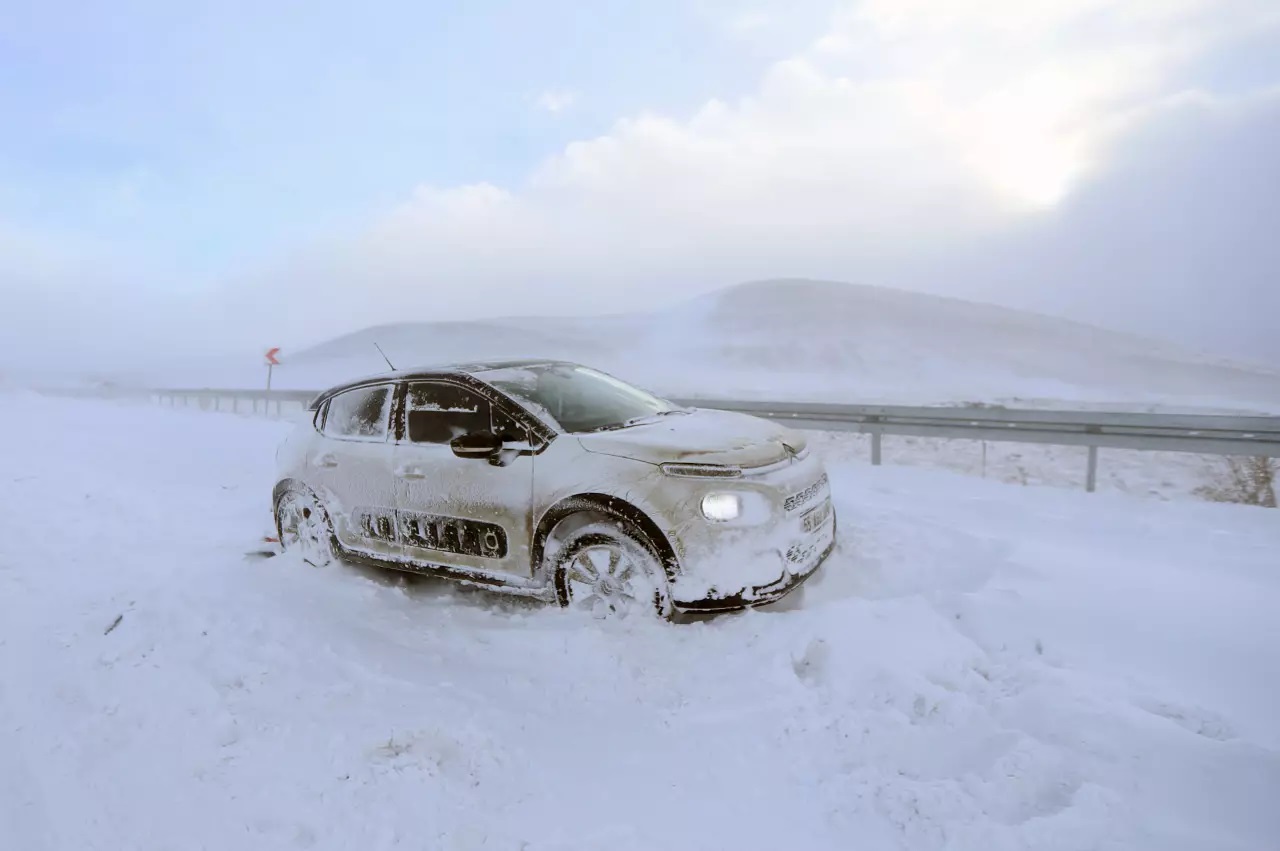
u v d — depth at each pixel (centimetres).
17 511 723
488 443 412
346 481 492
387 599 458
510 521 417
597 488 386
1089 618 375
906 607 361
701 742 285
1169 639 350
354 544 491
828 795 246
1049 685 295
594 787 260
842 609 359
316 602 447
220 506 760
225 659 361
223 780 264
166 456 1122
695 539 366
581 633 373
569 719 309
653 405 515
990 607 389
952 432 834
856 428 927
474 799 253
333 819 241
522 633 388
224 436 1398
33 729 304
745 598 364
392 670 357
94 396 3366
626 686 332
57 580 499
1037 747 253
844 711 292
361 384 509
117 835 238
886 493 711
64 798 259
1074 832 213
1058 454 1002
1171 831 212
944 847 216
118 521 689
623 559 387
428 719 304
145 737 295
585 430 429
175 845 232
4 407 1997
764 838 228
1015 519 591
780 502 381
